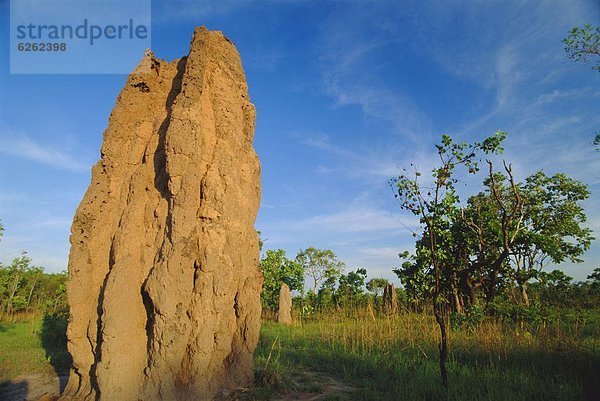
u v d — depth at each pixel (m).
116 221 8.86
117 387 7.21
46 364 11.76
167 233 8.06
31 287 32.12
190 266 7.82
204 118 9.03
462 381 8.18
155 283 7.59
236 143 9.67
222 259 8.32
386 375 9.36
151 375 7.46
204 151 8.85
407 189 8.43
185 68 9.31
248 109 10.73
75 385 8.49
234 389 8.36
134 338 7.71
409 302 16.47
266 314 29.38
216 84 9.66
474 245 15.72
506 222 13.55
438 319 8.12
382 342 12.85
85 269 8.42
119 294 7.62
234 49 10.66
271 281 29.12
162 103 10.02
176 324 7.54
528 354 9.91
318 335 15.55
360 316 16.58
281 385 8.66
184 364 7.81
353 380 9.59
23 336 17.27
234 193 9.01
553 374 8.77
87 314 8.32
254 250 10.03
